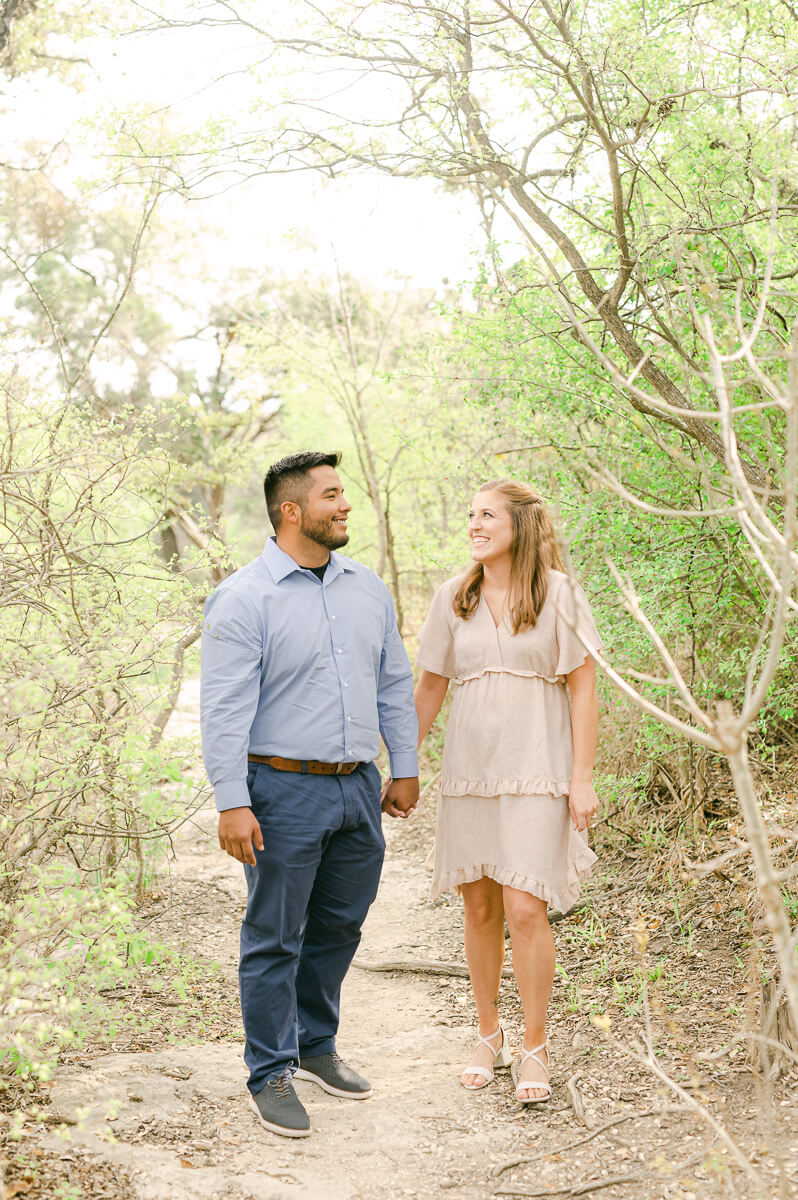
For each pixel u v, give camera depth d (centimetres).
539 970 296
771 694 407
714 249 392
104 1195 238
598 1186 240
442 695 338
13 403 312
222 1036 345
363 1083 307
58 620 298
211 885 516
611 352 420
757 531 205
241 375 1216
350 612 303
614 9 372
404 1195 243
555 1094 294
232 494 1641
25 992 247
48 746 292
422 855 589
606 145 344
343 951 314
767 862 175
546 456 282
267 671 292
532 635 304
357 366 951
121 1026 341
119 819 388
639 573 401
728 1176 226
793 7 393
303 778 291
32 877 295
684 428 369
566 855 303
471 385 468
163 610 333
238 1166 257
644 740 459
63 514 332
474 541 311
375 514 924
